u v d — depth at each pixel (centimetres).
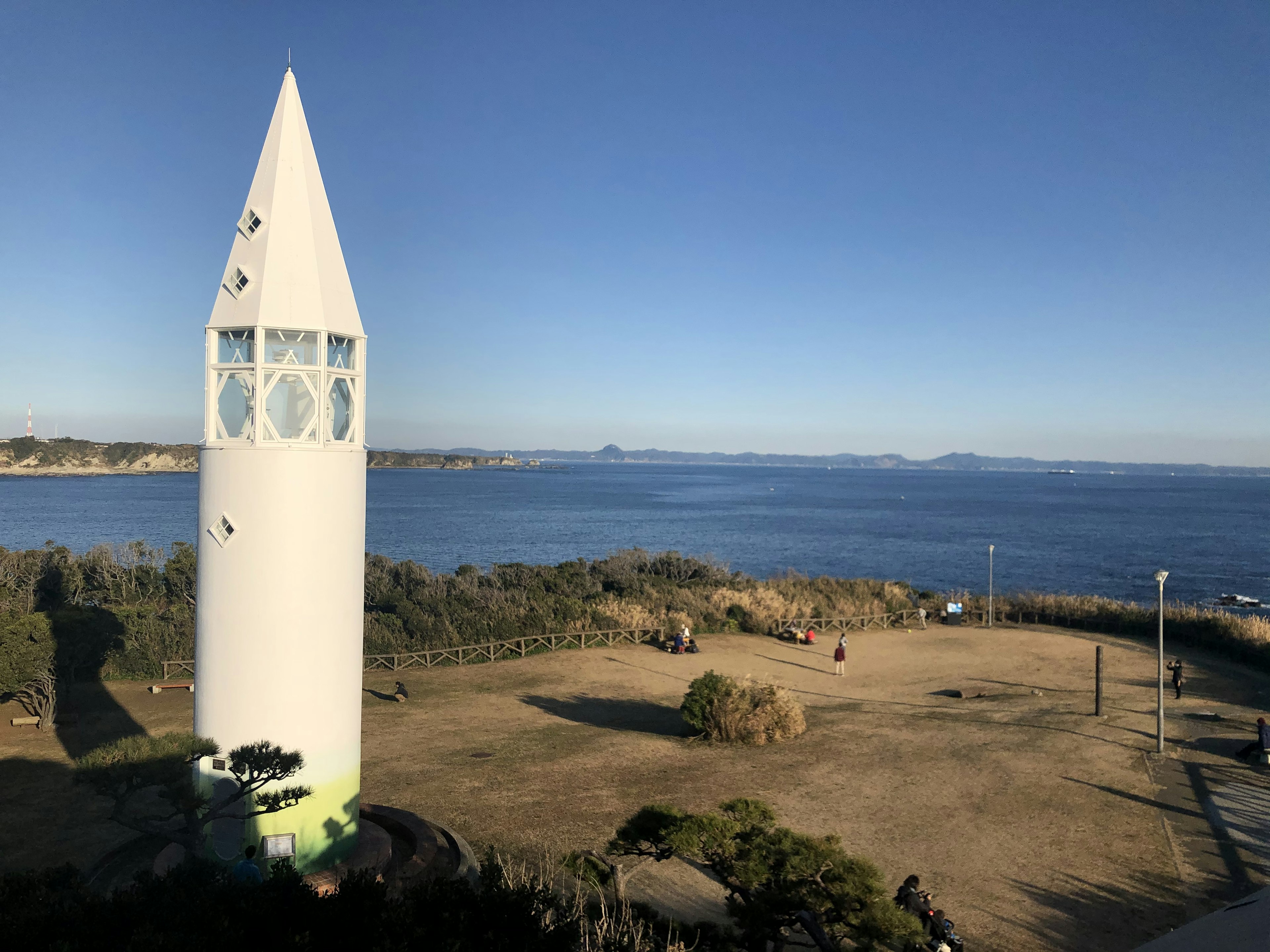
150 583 3547
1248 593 6391
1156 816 1563
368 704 2369
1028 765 1853
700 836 927
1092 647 3294
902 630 3638
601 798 1627
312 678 1091
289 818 1082
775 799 1636
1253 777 1777
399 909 688
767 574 7119
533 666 2850
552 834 1445
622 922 912
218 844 1101
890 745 1994
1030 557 8456
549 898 764
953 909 1209
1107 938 1130
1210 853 1402
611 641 3194
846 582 4388
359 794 1194
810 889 877
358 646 1159
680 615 3362
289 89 1137
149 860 1278
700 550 8700
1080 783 1741
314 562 1083
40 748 1870
